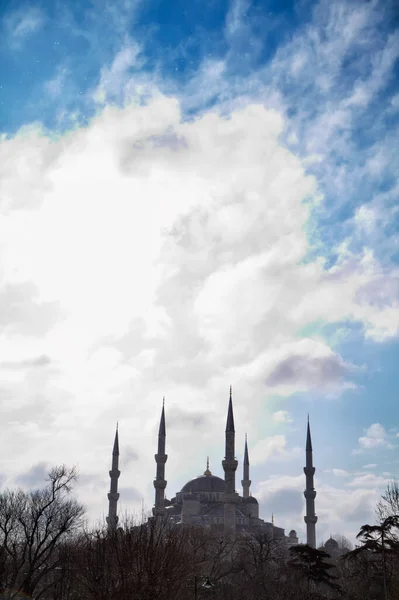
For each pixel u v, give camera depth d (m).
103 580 76.00
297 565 119.19
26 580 90.31
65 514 103.06
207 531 197.62
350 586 129.88
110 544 82.62
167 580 79.50
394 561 111.50
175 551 85.81
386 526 110.69
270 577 136.12
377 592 115.62
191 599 93.69
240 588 127.00
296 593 117.31
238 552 166.38
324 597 118.62
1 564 90.38
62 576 93.75
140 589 74.12
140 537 81.44
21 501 111.69
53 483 99.56
